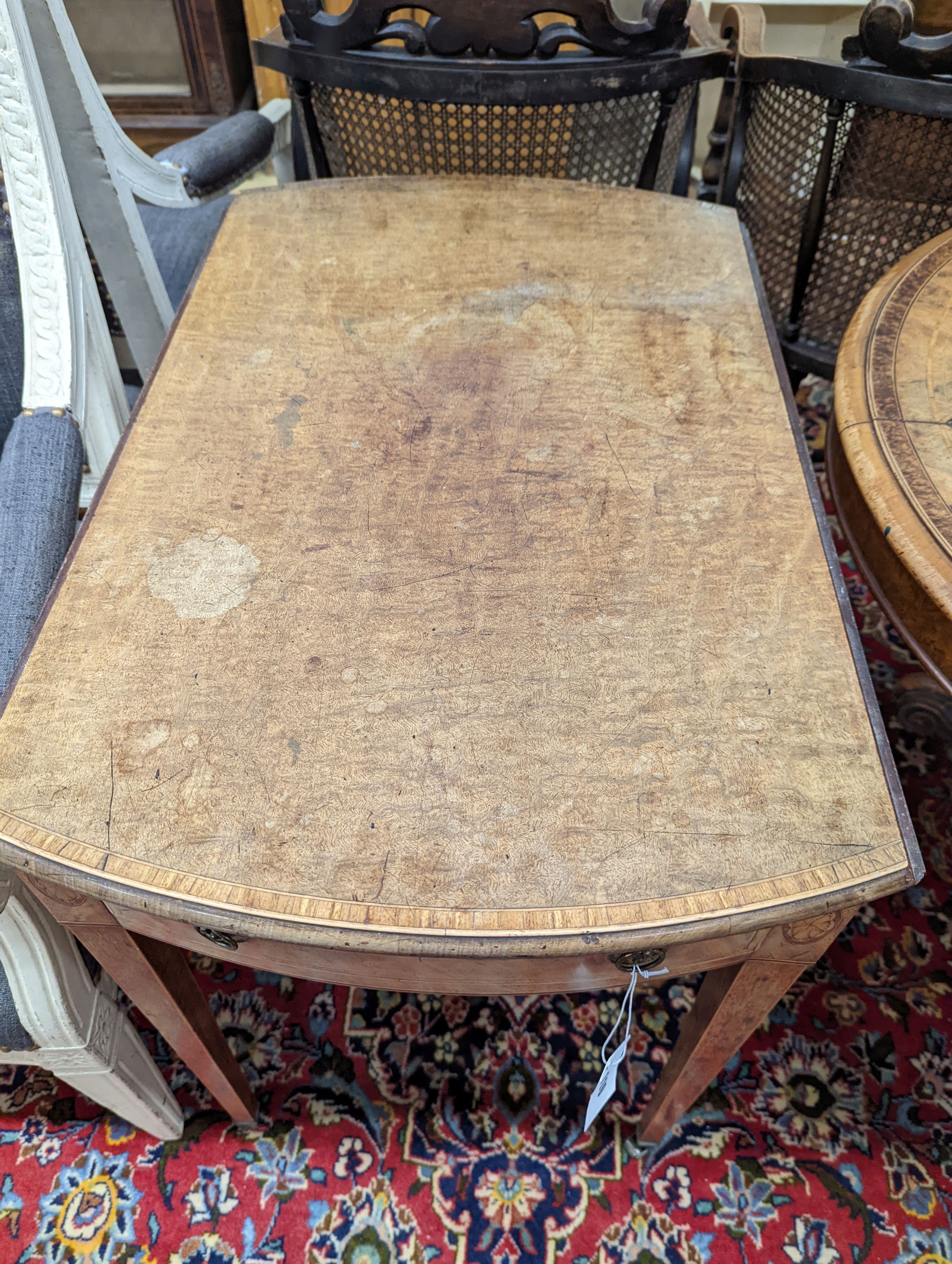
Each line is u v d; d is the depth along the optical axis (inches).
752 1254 41.4
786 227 64.7
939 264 44.5
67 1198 42.8
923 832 57.8
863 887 22.7
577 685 27.2
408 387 38.5
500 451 35.5
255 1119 45.3
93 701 26.5
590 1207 42.9
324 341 40.9
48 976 31.6
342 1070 47.6
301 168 72.2
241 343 40.6
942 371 38.0
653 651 28.2
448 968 25.7
